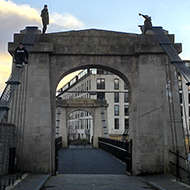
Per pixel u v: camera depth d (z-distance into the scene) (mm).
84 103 35688
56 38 15242
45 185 11227
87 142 46062
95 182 12141
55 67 15086
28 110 14375
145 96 14875
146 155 14430
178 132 14633
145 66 15117
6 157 12680
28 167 13883
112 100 58969
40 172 13875
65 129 36125
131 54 15281
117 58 15367
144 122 14680
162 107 14875
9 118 14273
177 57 13109
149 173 14289
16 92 14492
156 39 15375
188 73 11734
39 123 14289
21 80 14281
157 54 15250
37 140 14141
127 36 15898
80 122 68500
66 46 15055
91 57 15258
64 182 12039
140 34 15938
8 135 12922
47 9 15672
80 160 20750
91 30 15773
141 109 14750
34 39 14875
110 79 59562
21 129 14250
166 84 15062
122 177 13867
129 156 14844
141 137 14562
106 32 15852
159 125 14719
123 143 19328
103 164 18734
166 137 14617
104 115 35875
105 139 29438
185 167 14125
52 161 14359
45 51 14648
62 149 32375
